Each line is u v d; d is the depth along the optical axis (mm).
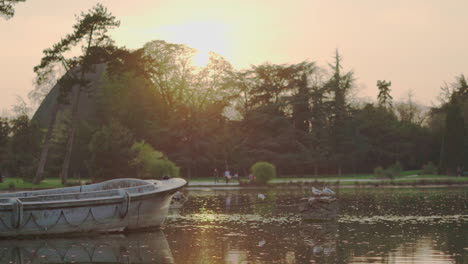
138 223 21578
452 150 70812
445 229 21594
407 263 14930
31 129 63531
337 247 17453
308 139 87188
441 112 99125
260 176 57312
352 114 89000
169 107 90000
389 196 40438
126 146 53094
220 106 92188
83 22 58375
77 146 76500
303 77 90000
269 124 86750
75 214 20344
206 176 86750
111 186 24234
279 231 21469
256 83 92688
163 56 90062
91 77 95750
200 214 28375
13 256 16641
